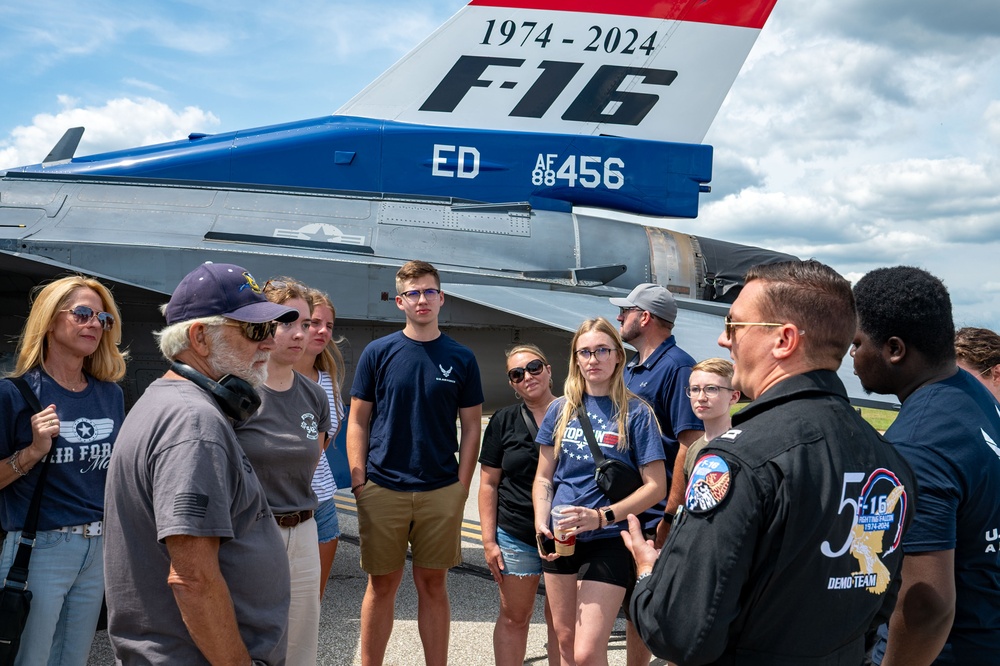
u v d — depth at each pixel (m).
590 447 3.46
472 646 4.61
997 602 2.18
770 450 1.66
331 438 4.20
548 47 8.42
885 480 1.76
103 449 3.13
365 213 7.66
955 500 2.08
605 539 3.35
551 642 4.06
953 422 2.16
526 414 4.04
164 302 7.20
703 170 8.41
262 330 2.26
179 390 2.16
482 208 7.94
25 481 2.96
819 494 1.62
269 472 2.97
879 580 1.73
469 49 8.38
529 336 7.52
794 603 1.63
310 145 7.92
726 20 8.52
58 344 3.10
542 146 8.27
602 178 8.31
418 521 4.02
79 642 3.06
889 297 2.30
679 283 8.12
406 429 4.05
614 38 8.47
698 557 1.64
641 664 3.70
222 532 1.99
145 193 7.46
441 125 8.34
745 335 1.88
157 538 2.04
